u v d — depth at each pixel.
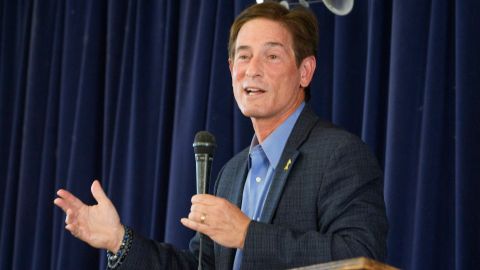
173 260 3.74
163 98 6.73
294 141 3.64
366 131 5.62
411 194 5.38
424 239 5.22
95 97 7.16
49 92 7.39
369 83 5.68
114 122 7.02
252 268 3.20
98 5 7.30
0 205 7.53
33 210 7.27
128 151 6.80
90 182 7.02
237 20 3.86
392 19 5.67
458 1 5.37
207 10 6.56
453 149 5.35
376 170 3.48
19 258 7.19
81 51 7.30
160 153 6.64
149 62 6.91
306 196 3.45
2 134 7.62
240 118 6.21
